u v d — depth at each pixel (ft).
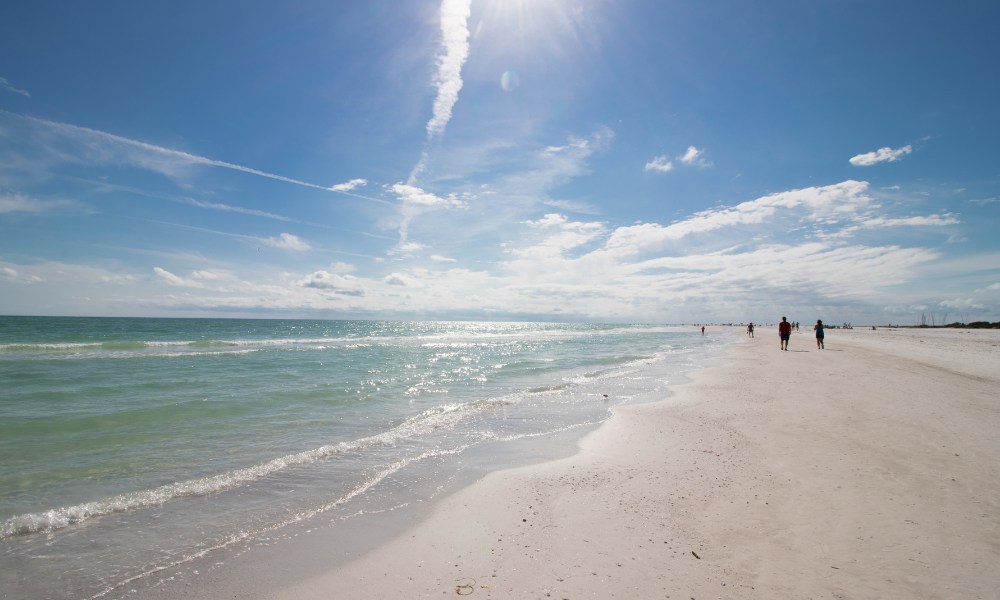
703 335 266.16
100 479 22.34
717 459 24.23
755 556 14.03
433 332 310.65
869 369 61.46
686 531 15.94
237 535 16.58
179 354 90.94
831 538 14.98
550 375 67.00
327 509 18.97
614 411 38.91
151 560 14.75
